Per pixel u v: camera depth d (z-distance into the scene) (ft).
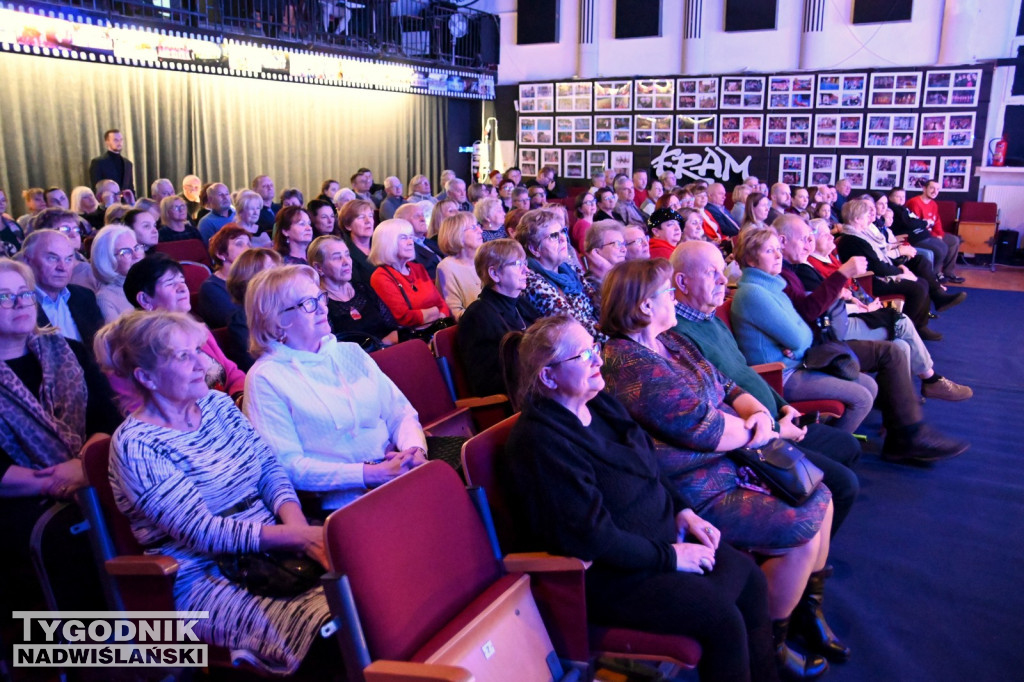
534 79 39.40
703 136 36.04
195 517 5.45
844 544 9.26
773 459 6.95
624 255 12.53
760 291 10.33
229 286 9.32
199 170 27.99
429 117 38.34
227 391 8.68
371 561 4.61
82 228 16.74
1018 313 22.25
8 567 6.26
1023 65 30.30
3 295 6.55
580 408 5.98
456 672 4.16
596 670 6.52
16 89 22.18
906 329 13.69
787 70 34.19
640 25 36.63
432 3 33.78
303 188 32.37
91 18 20.06
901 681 6.81
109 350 5.65
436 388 8.73
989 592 8.20
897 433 11.41
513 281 9.25
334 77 28.45
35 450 6.52
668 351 7.73
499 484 5.83
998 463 11.62
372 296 11.53
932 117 31.81
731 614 5.46
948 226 30.81
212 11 24.03
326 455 6.61
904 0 31.60
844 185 29.63
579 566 5.27
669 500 6.27
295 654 5.06
